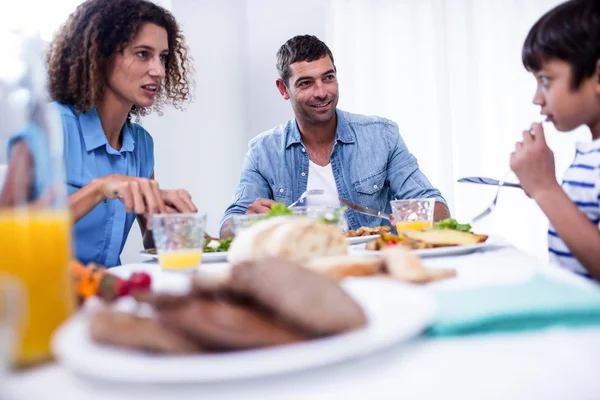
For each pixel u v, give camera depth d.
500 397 0.36
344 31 3.63
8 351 0.36
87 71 1.53
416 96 3.51
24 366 0.43
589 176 1.23
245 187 2.24
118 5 1.55
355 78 3.61
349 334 0.41
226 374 0.35
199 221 1.01
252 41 4.04
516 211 3.31
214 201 3.64
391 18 3.54
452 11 3.42
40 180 0.45
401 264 0.72
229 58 3.81
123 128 1.76
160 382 0.38
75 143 1.53
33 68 0.48
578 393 0.37
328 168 2.25
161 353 0.38
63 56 1.55
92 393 0.37
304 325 0.41
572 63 1.12
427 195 2.03
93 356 0.38
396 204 1.36
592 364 0.41
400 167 2.20
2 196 0.44
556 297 0.52
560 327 0.49
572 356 0.42
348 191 2.20
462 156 3.42
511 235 3.33
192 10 3.42
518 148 1.20
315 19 3.80
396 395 0.36
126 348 0.39
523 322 0.49
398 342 0.45
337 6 3.64
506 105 3.33
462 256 1.00
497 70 3.34
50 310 0.44
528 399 0.36
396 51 3.54
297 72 2.11
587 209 1.23
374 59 3.58
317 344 0.39
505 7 3.31
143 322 0.42
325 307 0.42
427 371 0.40
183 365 0.36
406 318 0.46
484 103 3.38
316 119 2.17
